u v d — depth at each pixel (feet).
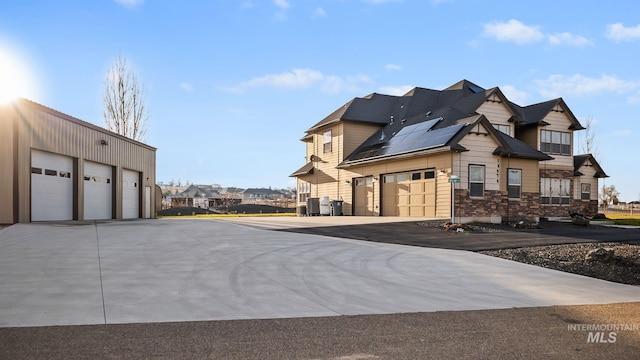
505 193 65.16
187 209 151.74
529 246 39.83
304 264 28.99
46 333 14.71
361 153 84.02
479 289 23.15
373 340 14.64
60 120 65.51
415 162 68.54
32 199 60.85
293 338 14.70
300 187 108.88
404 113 90.27
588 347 14.28
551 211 86.28
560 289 23.49
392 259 31.96
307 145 116.37
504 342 14.66
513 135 81.61
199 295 20.54
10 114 56.85
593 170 99.09
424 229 52.08
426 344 14.32
